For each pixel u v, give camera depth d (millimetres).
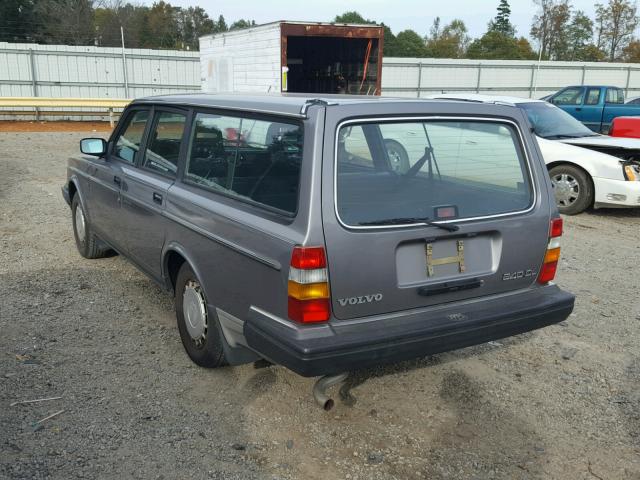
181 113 4203
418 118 3260
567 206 9312
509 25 88812
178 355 4207
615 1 60938
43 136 18625
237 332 3430
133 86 28016
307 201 2896
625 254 7172
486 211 3402
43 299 5117
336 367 2934
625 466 3199
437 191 3283
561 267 6578
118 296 5242
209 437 3295
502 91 33844
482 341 3336
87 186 5645
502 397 3848
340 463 3135
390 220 3076
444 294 3287
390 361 3076
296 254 2873
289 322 2988
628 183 8812
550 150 9352
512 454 3271
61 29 51406
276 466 3084
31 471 2924
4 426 3289
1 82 25875
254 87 15727
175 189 4012
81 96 27203
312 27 14180
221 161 3646
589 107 18641
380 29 14773
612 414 3686
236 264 3307
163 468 3012
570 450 3324
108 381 3826
